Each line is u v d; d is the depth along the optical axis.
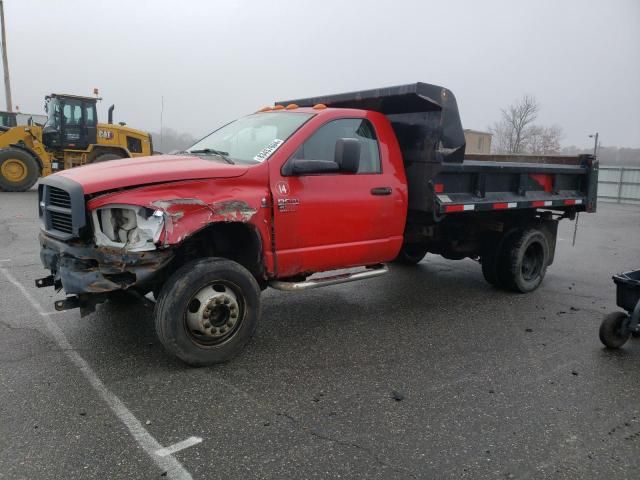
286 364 4.39
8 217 11.90
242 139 5.21
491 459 3.10
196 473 2.90
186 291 4.06
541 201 6.91
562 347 4.97
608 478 2.96
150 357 4.41
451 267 8.52
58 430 3.28
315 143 4.97
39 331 4.93
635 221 16.59
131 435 3.25
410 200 5.90
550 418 3.60
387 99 5.78
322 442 3.23
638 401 3.89
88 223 4.00
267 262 4.62
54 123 17.89
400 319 5.68
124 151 19.14
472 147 43.12
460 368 4.41
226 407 3.63
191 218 4.04
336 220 5.04
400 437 3.31
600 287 7.44
